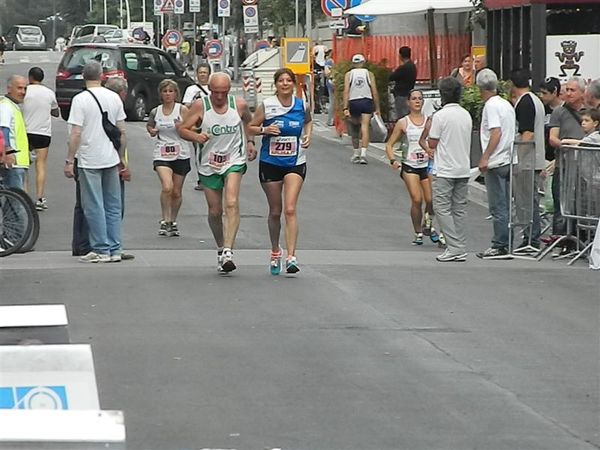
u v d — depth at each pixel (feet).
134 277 61.93
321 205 97.60
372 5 152.97
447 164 68.95
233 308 53.52
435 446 33.01
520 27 113.39
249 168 119.96
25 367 19.53
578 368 43.27
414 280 62.34
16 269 64.69
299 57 169.37
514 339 48.06
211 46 241.55
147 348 45.21
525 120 71.92
